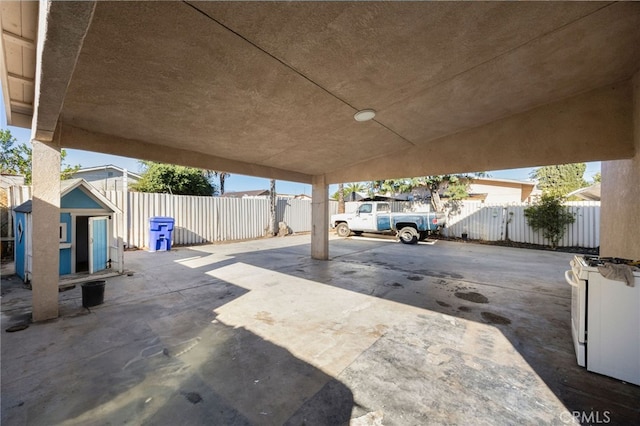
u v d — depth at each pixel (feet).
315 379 7.04
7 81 9.27
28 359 7.84
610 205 12.06
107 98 8.91
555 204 29.76
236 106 9.96
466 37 6.89
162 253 26.32
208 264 21.33
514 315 11.28
